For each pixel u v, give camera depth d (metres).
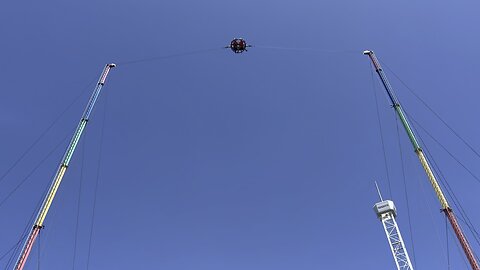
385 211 94.44
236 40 63.59
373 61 59.50
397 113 52.97
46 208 44.38
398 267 88.88
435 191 44.12
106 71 62.34
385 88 55.97
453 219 41.09
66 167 49.06
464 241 39.25
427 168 46.19
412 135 49.59
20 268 39.41
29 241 41.25
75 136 52.44
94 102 57.97
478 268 37.47
